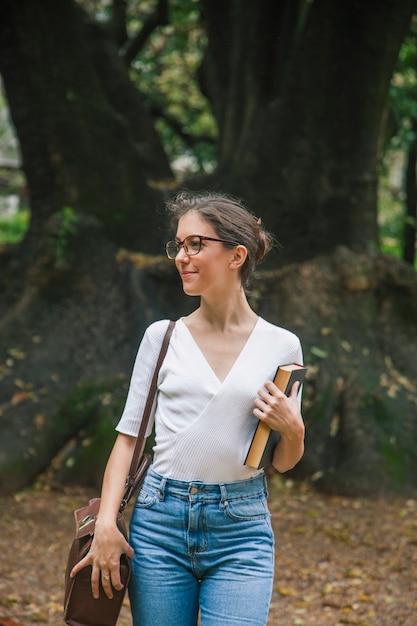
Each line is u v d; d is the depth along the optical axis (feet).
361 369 27.02
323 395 26.45
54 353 26.58
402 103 35.04
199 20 38.19
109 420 25.49
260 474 8.50
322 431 26.13
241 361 8.37
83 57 27.58
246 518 8.24
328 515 23.21
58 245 27.22
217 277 8.39
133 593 8.33
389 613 15.97
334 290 27.84
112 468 8.54
